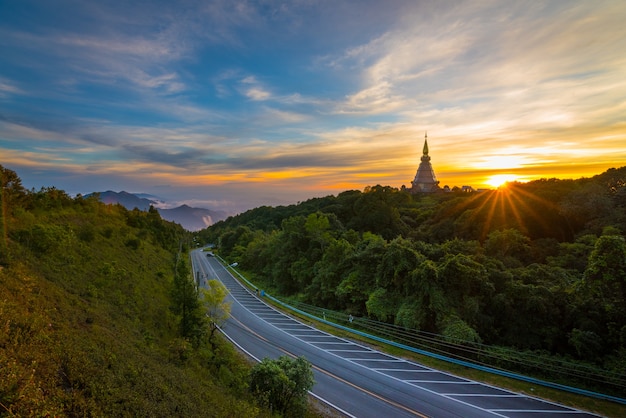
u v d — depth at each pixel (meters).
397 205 93.81
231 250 94.50
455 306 26.09
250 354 26.20
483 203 57.59
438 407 18.44
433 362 24.28
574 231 48.50
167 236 59.34
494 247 39.88
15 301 11.95
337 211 86.50
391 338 29.02
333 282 39.28
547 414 17.36
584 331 21.62
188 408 11.45
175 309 23.14
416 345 26.69
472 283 26.58
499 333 25.17
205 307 24.00
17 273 14.68
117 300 21.23
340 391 20.31
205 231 176.38
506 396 19.38
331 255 41.56
